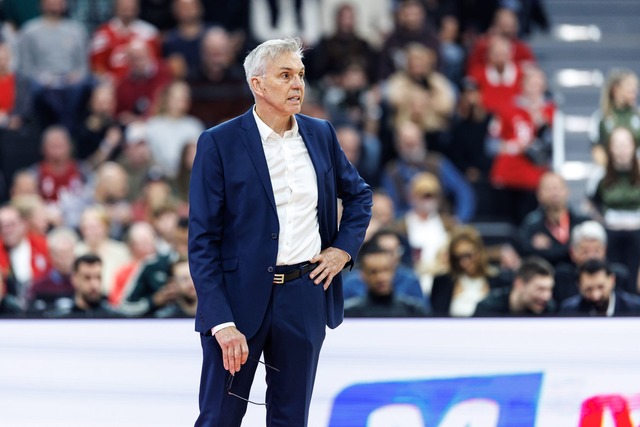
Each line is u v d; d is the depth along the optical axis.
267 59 9.90
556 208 22.58
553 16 33.88
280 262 10.02
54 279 20.22
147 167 25.78
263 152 10.03
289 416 10.16
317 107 26.84
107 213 24.14
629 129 25.02
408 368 12.51
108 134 27.06
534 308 16.61
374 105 27.75
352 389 12.48
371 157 26.36
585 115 31.64
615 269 19.64
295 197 10.05
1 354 12.81
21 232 21.98
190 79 28.14
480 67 27.64
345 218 10.52
